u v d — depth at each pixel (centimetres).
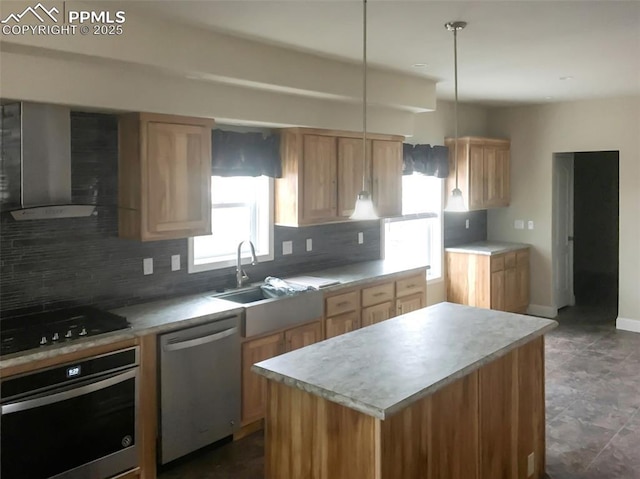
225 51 352
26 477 277
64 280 349
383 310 507
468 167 651
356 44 376
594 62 444
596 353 568
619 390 471
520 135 715
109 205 346
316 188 464
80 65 311
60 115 309
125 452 318
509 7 306
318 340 443
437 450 259
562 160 725
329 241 537
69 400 290
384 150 519
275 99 418
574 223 911
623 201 644
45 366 280
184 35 331
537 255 716
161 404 337
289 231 496
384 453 229
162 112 352
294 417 257
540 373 339
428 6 302
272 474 270
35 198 301
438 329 324
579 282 909
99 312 345
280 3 294
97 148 356
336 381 243
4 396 267
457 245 704
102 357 303
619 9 311
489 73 484
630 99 630
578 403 445
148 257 392
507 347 291
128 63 313
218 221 449
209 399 362
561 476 340
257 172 447
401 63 437
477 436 285
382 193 520
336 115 466
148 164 349
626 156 637
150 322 336
